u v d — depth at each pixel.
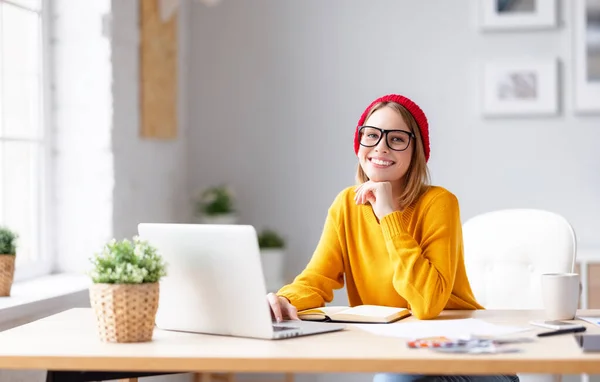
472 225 2.57
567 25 3.99
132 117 3.52
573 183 4.01
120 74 3.39
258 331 1.69
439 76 4.08
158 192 3.85
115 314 1.66
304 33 4.18
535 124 4.03
